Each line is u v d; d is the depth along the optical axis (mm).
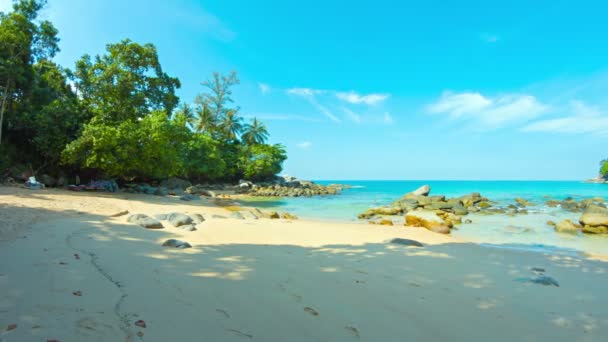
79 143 17578
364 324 2895
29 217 7570
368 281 4270
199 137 40812
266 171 51188
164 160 21500
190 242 6465
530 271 5492
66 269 3797
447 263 5691
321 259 5555
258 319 2840
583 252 8531
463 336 2783
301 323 2822
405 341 2613
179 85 25156
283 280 4094
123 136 18516
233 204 21312
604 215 12352
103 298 2996
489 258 6539
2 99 18906
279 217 14578
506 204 25344
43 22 21000
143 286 3457
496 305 3613
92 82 21141
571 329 3059
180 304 3035
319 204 25359
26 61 20156
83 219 8359
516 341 2752
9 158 18469
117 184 23016
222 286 3697
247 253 5672
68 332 2287
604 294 4211
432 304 3531
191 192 29531
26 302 2762
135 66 21969
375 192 48656
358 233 9336
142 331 2414
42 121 18531
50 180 19453
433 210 21172
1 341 2090
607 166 97312
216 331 2531
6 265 3773
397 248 6949
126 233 6785
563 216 17859
